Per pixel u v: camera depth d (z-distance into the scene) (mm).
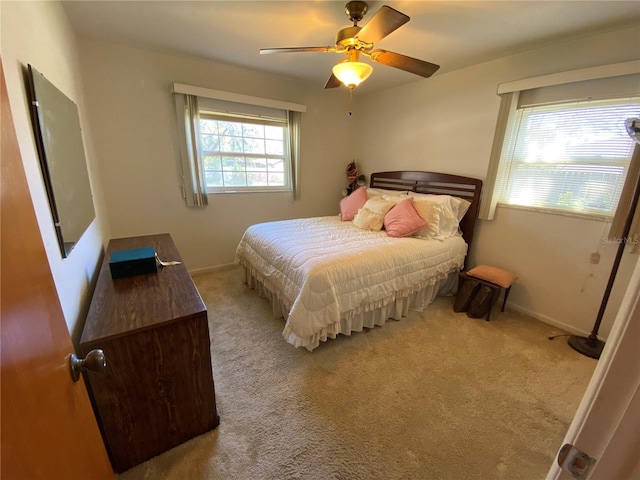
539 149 2467
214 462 1279
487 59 2637
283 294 2182
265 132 3621
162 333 1197
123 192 2869
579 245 2295
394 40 2281
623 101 2010
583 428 416
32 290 570
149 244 2283
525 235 2615
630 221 1922
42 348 574
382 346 2139
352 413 1548
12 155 554
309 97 3801
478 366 1940
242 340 2176
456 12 1858
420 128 3400
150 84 2785
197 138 3061
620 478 380
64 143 1363
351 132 4320
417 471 1263
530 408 1606
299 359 1974
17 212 549
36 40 1187
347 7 1806
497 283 2482
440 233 2799
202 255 3463
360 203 3391
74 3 1816
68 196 1308
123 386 1159
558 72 2262
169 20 2076
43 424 524
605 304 2076
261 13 1951
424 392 1704
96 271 1882
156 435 1283
